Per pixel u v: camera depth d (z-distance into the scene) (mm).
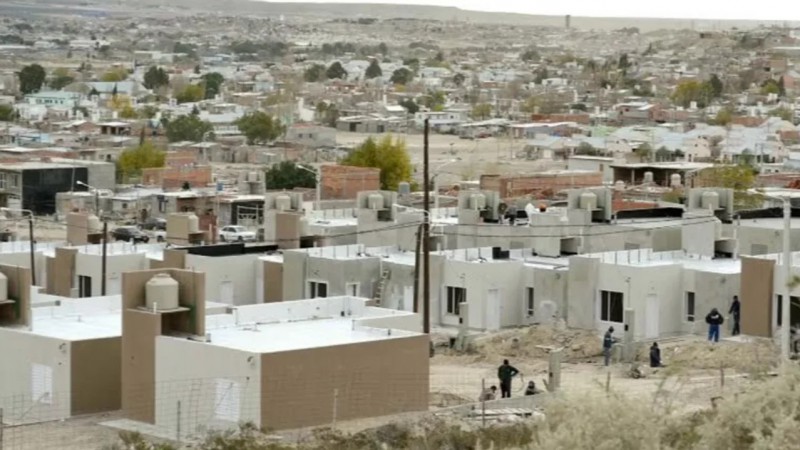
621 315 87000
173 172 189250
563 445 39094
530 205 108875
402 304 93312
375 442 57812
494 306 91438
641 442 39344
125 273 64312
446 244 100562
